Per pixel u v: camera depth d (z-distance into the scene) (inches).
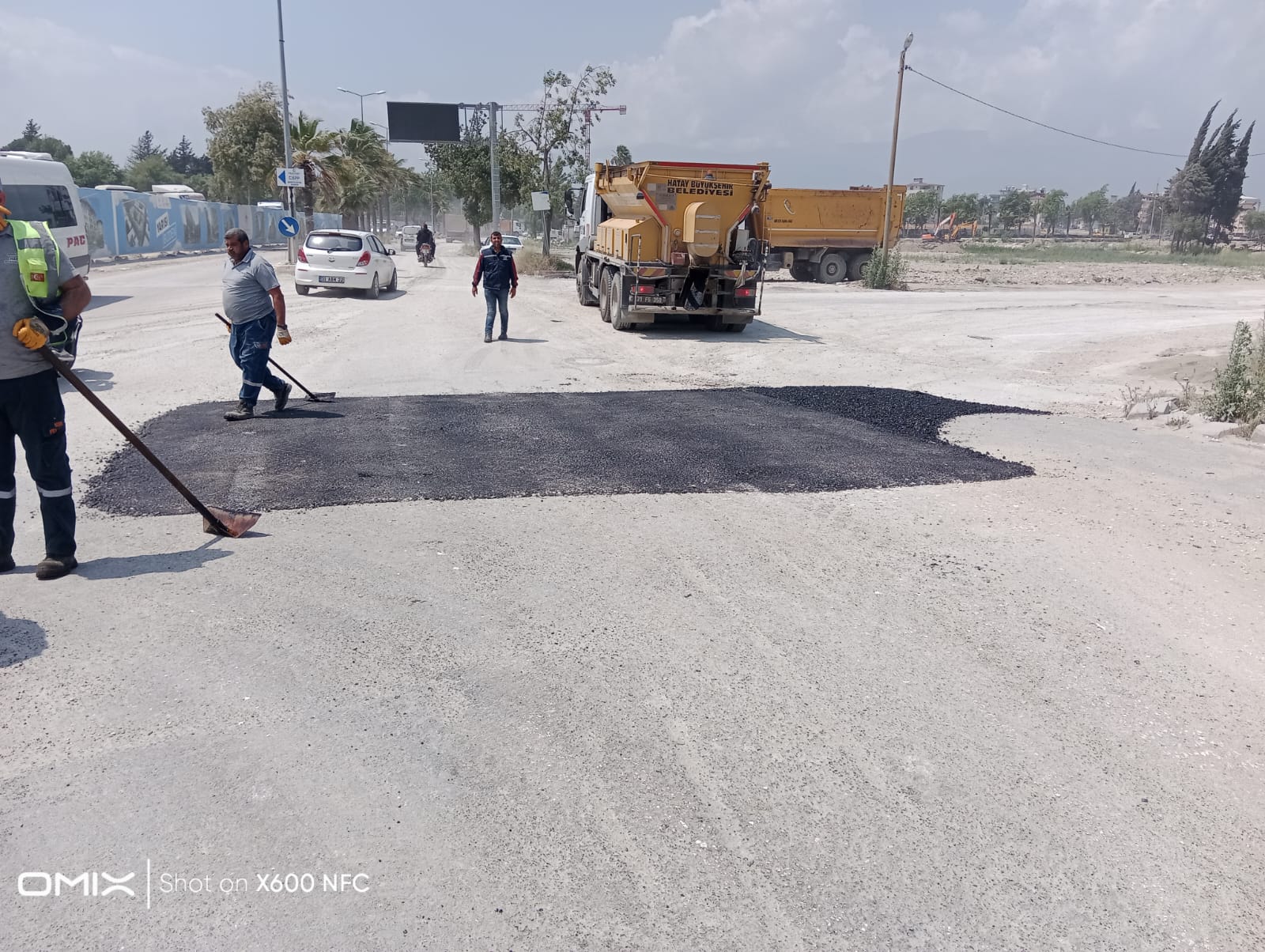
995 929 96.3
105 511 222.7
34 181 674.2
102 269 1177.4
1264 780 124.3
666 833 109.7
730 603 175.9
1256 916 99.0
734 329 650.8
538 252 1315.2
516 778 119.4
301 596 174.1
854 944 93.7
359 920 95.4
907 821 113.3
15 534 206.8
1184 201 3636.8
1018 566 199.3
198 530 210.2
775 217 1243.2
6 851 104.3
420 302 796.0
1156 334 691.4
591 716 134.6
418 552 198.7
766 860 105.6
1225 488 263.3
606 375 454.6
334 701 136.7
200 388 397.1
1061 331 703.7
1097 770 125.2
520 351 524.1
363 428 318.0
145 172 3400.6
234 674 144.1
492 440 304.0
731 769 122.6
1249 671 154.8
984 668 152.9
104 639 154.8
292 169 1111.0
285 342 330.0
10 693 136.9
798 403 379.2
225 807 112.4
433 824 110.2
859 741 130.2
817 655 155.5
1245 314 880.9
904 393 410.6
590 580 185.6
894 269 1125.7
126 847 105.3
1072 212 5383.9
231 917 95.4
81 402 363.3
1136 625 171.9
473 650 154.1
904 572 193.9
